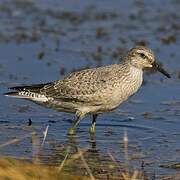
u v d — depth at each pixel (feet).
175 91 60.85
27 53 71.00
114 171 41.01
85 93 49.52
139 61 49.88
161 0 92.12
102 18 84.28
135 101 58.18
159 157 44.24
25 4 89.66
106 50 72.54
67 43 74.95
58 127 51.26
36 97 50.65
